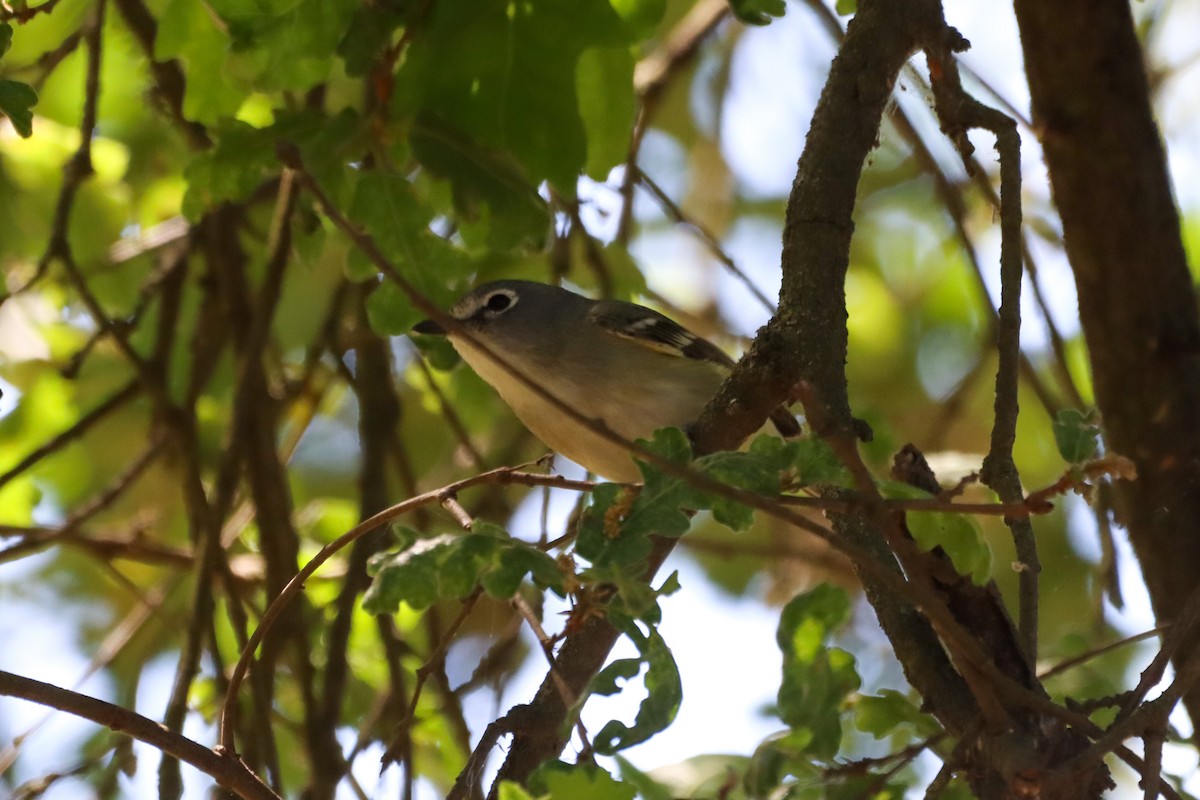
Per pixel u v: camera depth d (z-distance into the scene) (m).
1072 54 8.46
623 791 4.91
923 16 7.54
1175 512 8.49
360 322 10.90
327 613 11.63
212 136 8.91
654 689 5.04
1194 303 8.61
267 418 10.22
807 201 7.11
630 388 10.62
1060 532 13.66
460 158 8.61
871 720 7.07
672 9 14.89
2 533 11.11
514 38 8.60
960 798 6.62
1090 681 8.54
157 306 12.80
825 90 7.45
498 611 12.59
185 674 9.29
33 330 12.69
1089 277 8.70
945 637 5.64
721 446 6.75
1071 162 8.58
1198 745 7.82
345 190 8.46
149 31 10.12
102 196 12.21
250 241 12.84
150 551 11.47
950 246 13.91
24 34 10.61
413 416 14.30
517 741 6.00
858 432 7.20
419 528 10.70
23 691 5.88
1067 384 9.35
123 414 13.66
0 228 12.00
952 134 7.66
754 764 5.95
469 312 10.77
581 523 5.39
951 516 6.16
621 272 11.18
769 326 6.89
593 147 9.12
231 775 6.08
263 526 10.04
